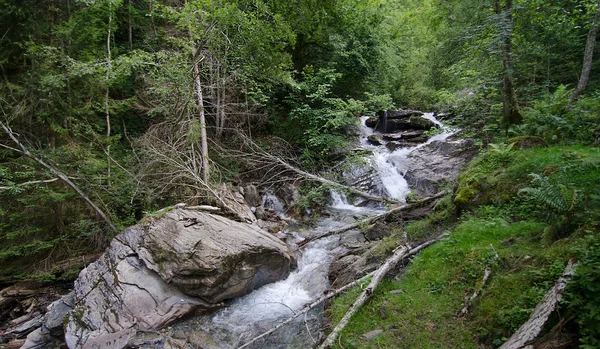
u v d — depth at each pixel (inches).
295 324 193.8
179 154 382.9
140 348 185.3
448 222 241.0
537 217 195.2
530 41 335.6
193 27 339.6
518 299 139.0
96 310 214.1
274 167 432.1
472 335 139.3
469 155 372.5
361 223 295.9
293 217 382.9
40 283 283.3
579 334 108.6
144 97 449.1
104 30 382.9
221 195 356.5
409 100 738.8
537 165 222.4
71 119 331.3
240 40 367.6
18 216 287.1
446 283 174.1
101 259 257.3
